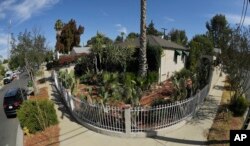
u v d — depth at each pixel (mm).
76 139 9891
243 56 12375
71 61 39938
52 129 11148
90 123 10938
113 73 20641
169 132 9961
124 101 13461
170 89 18125
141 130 9711
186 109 10883
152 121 9875
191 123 10906
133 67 22000
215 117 11703
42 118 11141
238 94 12977
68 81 19125
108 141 9492
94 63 24891
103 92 15125
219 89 18391
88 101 11531
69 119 12445
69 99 13633
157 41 23672
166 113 9984
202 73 19109
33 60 20953
